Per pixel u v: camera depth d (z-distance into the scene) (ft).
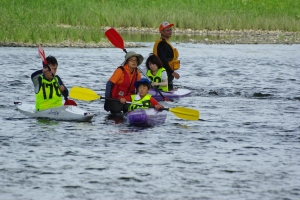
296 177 74.84
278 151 86.43
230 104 124.98
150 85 115.55
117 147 86.69
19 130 95.86
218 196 67.92
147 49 241.14
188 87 147.84
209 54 230.27
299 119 109.81
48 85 107.14
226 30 349.20
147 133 96.12
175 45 264.93
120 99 107.86
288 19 370.73
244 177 74.43
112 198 66.80
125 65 110.83
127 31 324.80
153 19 338.75
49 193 67.92
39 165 77.41
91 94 110.11
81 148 85.81
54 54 214.69
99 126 100.53
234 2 400.47
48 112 105.81
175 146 88.02
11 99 124.16
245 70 185.06
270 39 312.09
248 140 92.58
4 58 197.16
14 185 70.18
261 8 397.39
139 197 67.21
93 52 228.02
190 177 73.92
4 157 80.53
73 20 309.22
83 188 69.56
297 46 284.41
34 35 249.14
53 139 90.53
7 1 320.70
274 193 69.26
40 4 330.75
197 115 103.91
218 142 90.99
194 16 350.64
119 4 368.68
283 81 162.30
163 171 75.92
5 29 254.27
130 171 75.66
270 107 122.01
